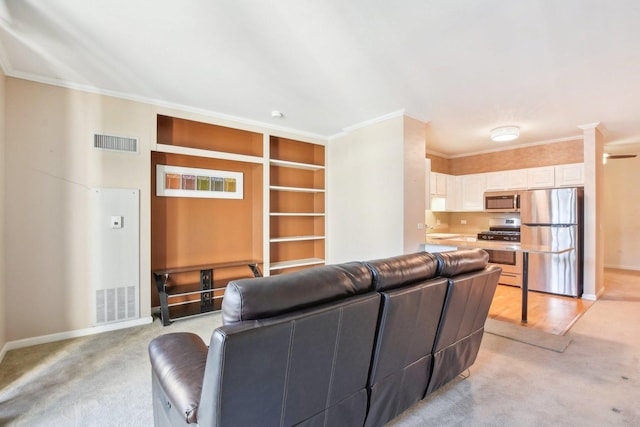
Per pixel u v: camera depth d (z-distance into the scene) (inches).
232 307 42.9
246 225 176.9
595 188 173.5
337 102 138.6
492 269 85.0
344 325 51.4
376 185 162.1
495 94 128.8
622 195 262.7
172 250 151.9
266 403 44.4
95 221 122.1
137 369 93.5
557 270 182.1
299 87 122.8
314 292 49.5
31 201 110.9
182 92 128.3
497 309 153.9
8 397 79.2
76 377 88.8
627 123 170.4
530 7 74.9
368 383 60.9
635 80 115.0
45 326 112.7
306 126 175.9
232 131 169.2
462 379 88.8
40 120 112.7
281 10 76.4
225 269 169.0
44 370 92.7
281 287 46.6
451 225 263.7
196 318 139.7
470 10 76.2
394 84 119.5
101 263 123.0
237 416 41.7
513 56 98.2
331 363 51.4
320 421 52.8
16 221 108.3
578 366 96.3
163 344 61.2
